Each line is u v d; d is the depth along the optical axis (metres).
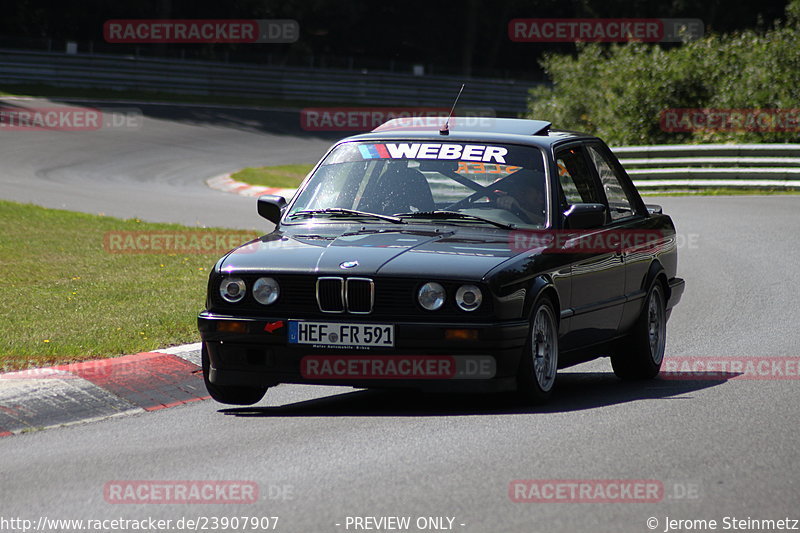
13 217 64.31
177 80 185.38
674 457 20.91
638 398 27.33
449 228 26.84
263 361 24.92
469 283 23.98
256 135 155.62
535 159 28.16
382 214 27.69
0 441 23.61
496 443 22.00
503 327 23.91
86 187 93.19
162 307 39.16
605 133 125.38
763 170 95.56
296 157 138.38
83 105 159.50
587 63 137.50
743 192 95.94
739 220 74.06
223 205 82.88
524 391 25.36
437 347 23.88
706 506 17.81
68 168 108.25
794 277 51.53
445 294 24.03
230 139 148.12
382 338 23.94
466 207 27.39
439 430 23.34
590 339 28.45
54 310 38.09
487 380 24.16
